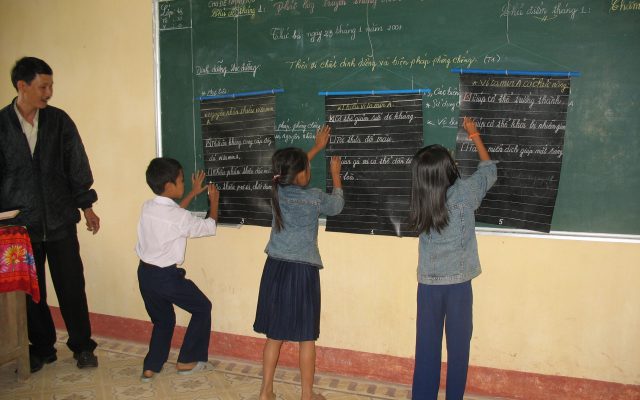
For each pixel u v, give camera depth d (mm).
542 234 2588
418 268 2369
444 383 2857
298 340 2469
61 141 2988
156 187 2814
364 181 2842
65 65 3602
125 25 3387
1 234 2684
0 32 3785
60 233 3010
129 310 3623
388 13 2723
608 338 2553
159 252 2795
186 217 2807
